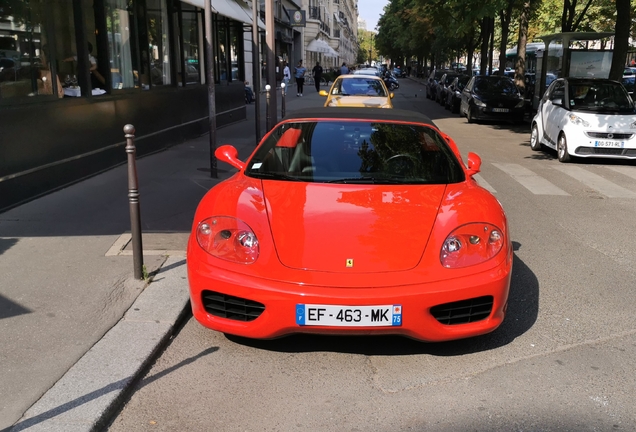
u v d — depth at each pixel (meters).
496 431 2.83
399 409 3.02
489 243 3.49
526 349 3.71
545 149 13.42
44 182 7.22
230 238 3.47
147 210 6.68
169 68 12.29
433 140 4.74
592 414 2.98
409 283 3.23
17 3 6.89
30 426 2.71
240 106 18.22
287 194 3.88
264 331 3.29
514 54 44.03
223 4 14.37
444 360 3.55
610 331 4.00
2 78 6.60
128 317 3.92
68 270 4.71
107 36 9.23
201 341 3.77
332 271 3.25
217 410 3.00
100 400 2.94
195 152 11.27
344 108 5.36
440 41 43.53
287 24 36.03
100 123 8.81
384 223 3.54
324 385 3.26
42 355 3.39
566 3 24.27
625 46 14.49
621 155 10.96
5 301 4.12
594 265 5.44
